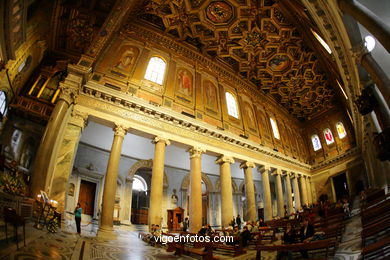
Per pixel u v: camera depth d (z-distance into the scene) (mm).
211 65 20672
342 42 10570
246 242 10109
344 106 24047
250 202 17391
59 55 16797
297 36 19047
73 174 17047
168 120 15078
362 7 7809
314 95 25250
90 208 17594
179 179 22906
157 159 13844
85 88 12891
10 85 12969
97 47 13258
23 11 10406
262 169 19922
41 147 10023
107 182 11906
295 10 15844
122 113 13664
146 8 16422
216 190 24156
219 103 19297
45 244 5848
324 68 21156
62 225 9375
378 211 6555
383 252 4145
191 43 19453
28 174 13672
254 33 19094
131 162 20531
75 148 11664
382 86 7887
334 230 7375
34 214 8219
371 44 9805
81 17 14945
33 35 13219
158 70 16906
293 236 7949
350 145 23875
